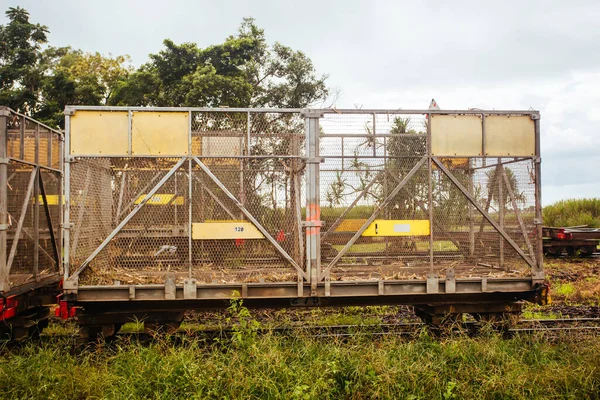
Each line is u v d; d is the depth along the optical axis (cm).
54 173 716
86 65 2425
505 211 610
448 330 599
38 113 1934
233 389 438
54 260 713
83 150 550
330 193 581
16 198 584
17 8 2081
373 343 529
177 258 573
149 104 1862
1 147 544
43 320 686
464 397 449
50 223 686
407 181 591
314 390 429
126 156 553
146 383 448
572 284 1098
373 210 589
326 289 564
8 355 549
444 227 609
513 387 450
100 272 562
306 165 573
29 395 448
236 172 573
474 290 589
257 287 559
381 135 590
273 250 577
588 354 509
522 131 611
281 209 579
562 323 717
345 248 579
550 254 1723
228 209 571
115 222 565
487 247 619
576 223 2119
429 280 577
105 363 502
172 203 568
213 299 566
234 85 1752
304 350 511
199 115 573
